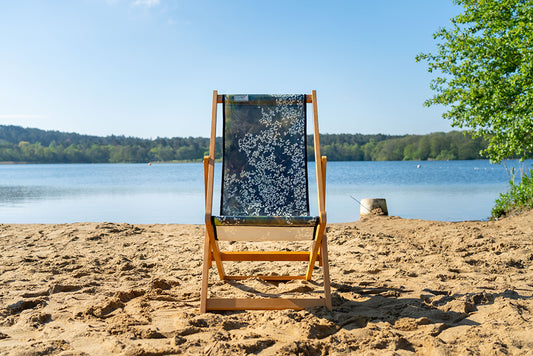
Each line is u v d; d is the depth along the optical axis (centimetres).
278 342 240
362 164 7625
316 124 319
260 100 326
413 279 377
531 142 770
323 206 288
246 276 381
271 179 314
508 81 792
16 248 535
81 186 2509
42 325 268
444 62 879
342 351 225
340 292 340
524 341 229
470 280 371
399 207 1188
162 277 398
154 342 238
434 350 221
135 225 725
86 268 425
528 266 430
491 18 844
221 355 219
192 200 1524
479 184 2284
